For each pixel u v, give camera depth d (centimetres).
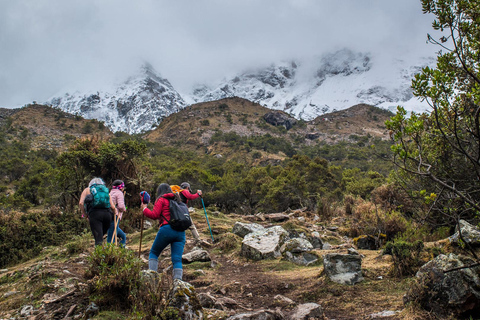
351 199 1571
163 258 805
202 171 4462
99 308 401
